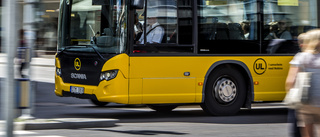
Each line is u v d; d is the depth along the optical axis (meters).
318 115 7.78
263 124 12.70
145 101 12.82
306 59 7.77
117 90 12.59
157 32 12.91
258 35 13.98
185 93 13.19
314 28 14.59
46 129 11.20
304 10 14.52
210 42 13.46
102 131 11.10
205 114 14.46
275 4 14.20
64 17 14.09
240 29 13.81
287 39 14.30
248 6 13.91
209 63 13.43
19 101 9.45
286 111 15.63
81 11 13.55
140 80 12.73
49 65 34.00
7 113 7.80
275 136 10.95
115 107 16.14
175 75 13.06
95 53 12.98
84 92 13.18
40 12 12.52
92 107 15.95
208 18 13.47
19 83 9.45
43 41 37.47
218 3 13.57
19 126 11.02
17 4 7.77
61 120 11.67
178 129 11.59
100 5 13.05
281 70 14.23
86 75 13.20
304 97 7.70
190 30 13.27
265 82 14.08
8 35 7.72
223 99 13.77
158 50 12.90
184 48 13.19
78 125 11.47
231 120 13.24
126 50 12.59
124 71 12.58
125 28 12.59
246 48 13.83
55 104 16.50
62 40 14.14
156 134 10.83
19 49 16.73
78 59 13.45
